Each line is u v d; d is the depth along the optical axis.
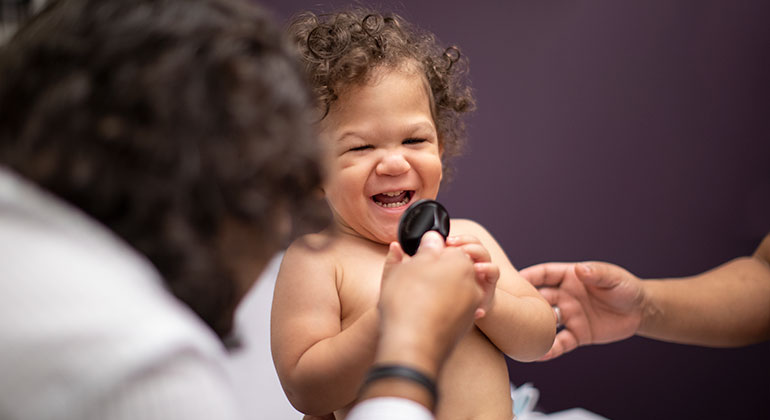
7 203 0.44
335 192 1.06
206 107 0.46
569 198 2.00
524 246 2.06
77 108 0.45
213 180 0.46
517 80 2.00
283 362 0.94
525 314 1.02
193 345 0.43
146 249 0.47
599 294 1.30
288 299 0.99
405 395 0.52
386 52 1.10
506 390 1.03
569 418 1.61
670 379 1.93
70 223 0.45
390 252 0.76
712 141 1.86
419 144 1.07
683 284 1.36
